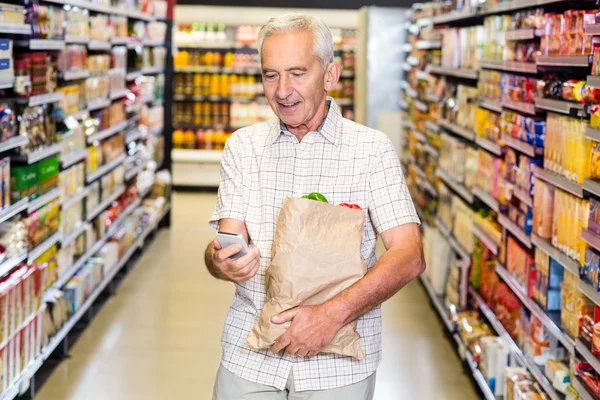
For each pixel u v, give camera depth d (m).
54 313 5.18
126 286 7.26
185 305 6.74
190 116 12.64
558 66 4.09
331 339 2.27
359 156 2.50
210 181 12.49
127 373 5.23
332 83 2.48
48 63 4.99
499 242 4.84
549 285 3.86
